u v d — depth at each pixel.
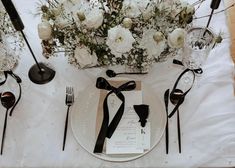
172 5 0.96
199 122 1.06
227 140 1.03
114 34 0.89
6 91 1.12
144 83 1.12
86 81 1.14
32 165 1.02
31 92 1.12
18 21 0.93
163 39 0.94
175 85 1.11
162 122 1.06
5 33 1.07
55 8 0.96
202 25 1.22
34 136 1.06
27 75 1.15
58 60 1.18
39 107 1.10
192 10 0.98
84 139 1.04
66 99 1.10
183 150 1.03
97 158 1.02
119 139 1.03
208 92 1.11
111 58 1.02
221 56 1.17
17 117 1.09
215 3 1.02
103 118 1.06
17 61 1.17
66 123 1.07
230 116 1.07
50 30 0.95
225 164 1.01
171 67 1.15
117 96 1.09
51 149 1.04
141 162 1.01
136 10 0.92
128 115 1.06
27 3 1.28
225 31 1.22
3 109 1.10
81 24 0.92
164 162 1.01
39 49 1.20
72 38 0.97
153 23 0.96
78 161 1.02
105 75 1.14
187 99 1.10
